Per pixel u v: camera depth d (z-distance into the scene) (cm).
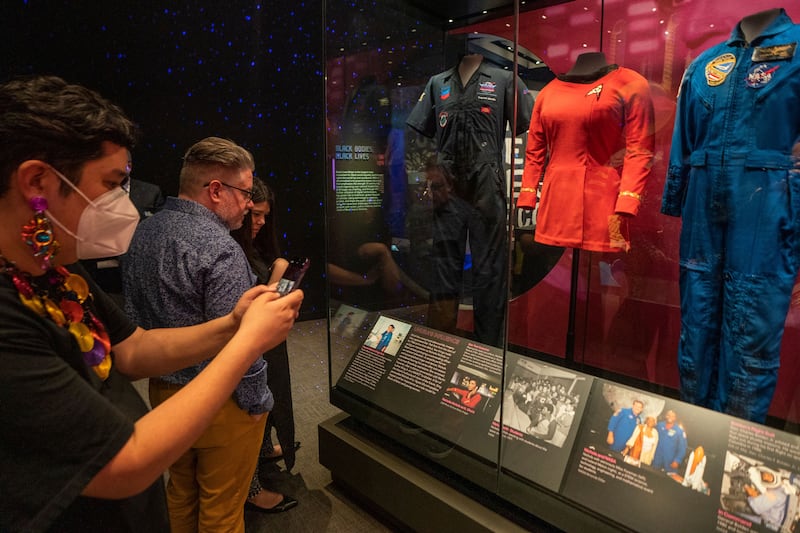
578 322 243
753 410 162
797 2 169
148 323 135
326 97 219
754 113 152
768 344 158
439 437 174
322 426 206
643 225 214
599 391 150
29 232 61
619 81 189
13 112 57
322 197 428
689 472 126
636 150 189
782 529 111
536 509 144
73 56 335
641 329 228
